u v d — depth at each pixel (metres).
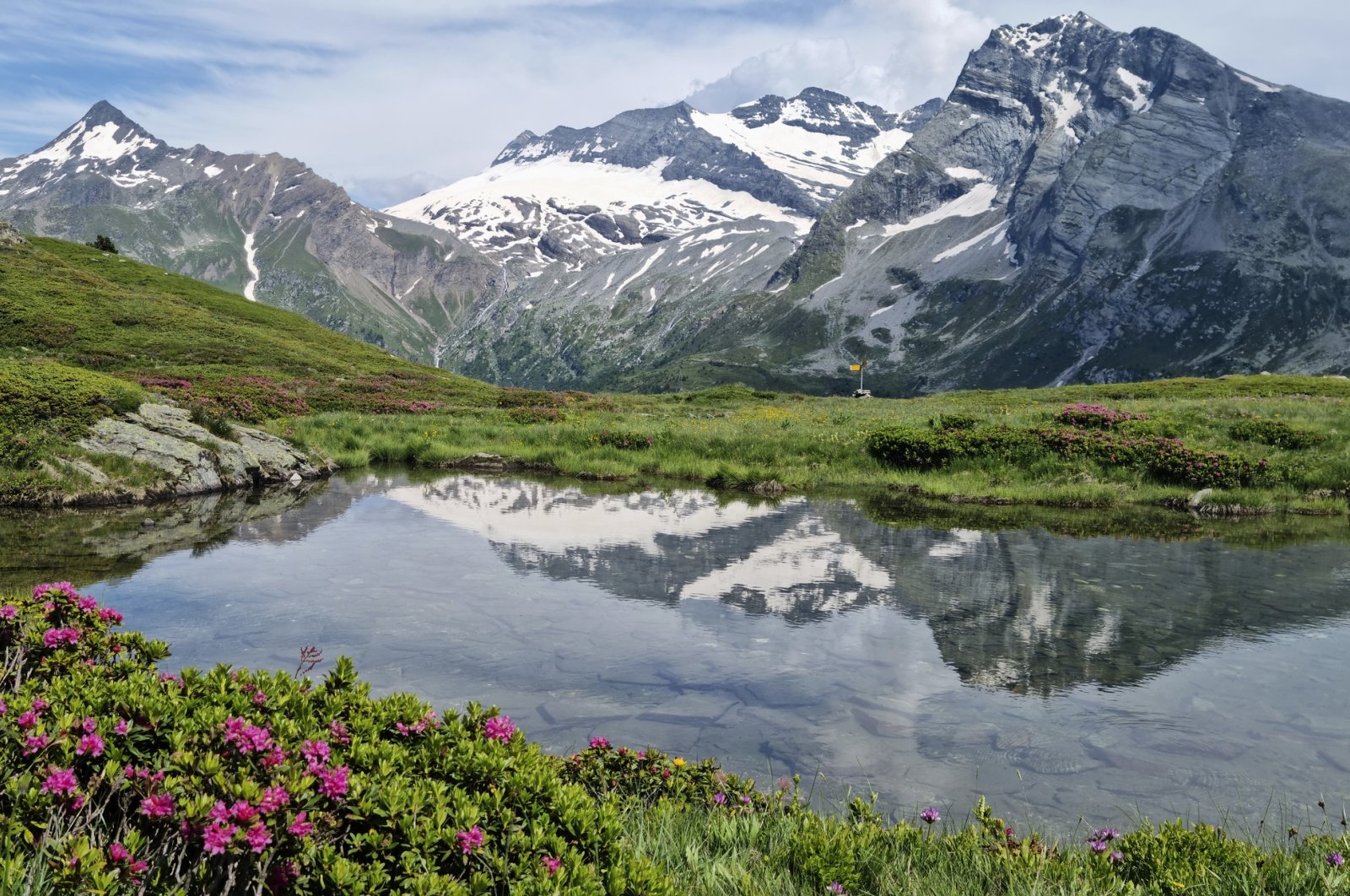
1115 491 21.27
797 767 6.44
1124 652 9.27
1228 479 21.66
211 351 53.94
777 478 24.05
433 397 51.72
